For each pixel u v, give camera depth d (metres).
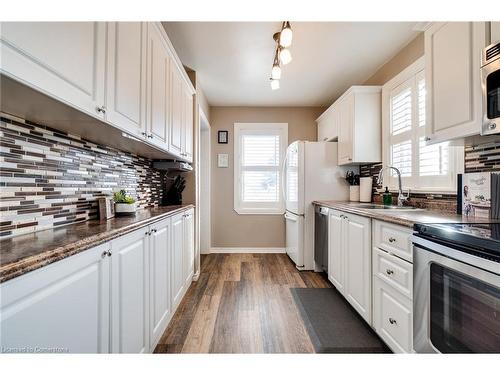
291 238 3.75
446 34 1.52
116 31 1.23
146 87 1.60
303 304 2.38
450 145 1.77
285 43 1.99
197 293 2.61
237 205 4.29
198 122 3.17
